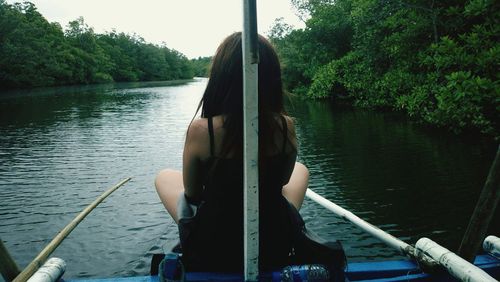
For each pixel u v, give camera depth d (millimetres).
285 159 1434
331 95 21672
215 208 1410
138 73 89188
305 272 1387
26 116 16172
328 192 5508
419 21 12055
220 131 1369
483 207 1852
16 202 5508
